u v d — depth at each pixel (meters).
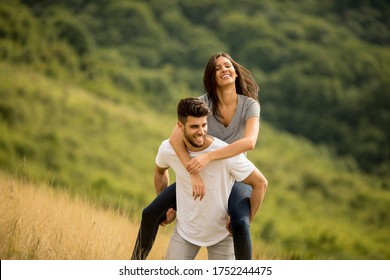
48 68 121.25
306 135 145.75
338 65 160.50
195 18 179.88
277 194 90.00
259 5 186.50
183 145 6.93
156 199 7.40
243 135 7.69
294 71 153.12
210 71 7.59
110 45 159.75
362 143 140.38
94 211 10.30
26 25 132.12
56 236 7.85
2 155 72.88
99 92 119.12
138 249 7.46
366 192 96.69
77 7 168.50
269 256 13.09
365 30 199.88
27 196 10.00
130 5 167.50
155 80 131.62
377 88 149.25
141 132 98.81
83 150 84.69
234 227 6.86
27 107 90.06
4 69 102.56
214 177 6.89
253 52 161.38
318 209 89.69
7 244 7.39
